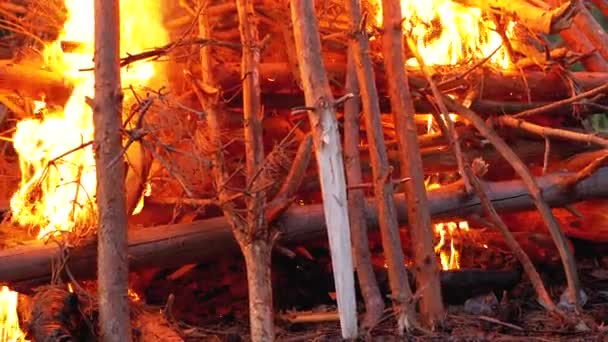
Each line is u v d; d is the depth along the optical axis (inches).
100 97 177.2
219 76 218.8
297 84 225.5
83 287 210.1
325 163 183.5
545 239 239.1
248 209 183.8
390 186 200.2
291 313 214.2
